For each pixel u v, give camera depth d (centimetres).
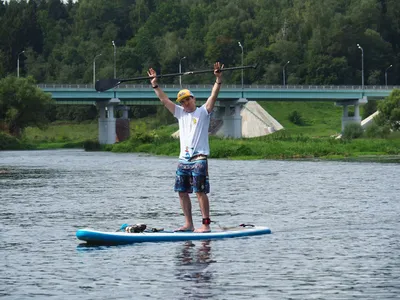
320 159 9162
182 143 2388
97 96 17300
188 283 1752
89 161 9275
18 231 2600
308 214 3008
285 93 18275
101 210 3250
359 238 2366
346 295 1630
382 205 3341
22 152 14275
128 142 14488
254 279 1786
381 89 18900
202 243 2277
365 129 15338
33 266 1969
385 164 7481
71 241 2359
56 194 4131
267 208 3256
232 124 18225
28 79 17600
